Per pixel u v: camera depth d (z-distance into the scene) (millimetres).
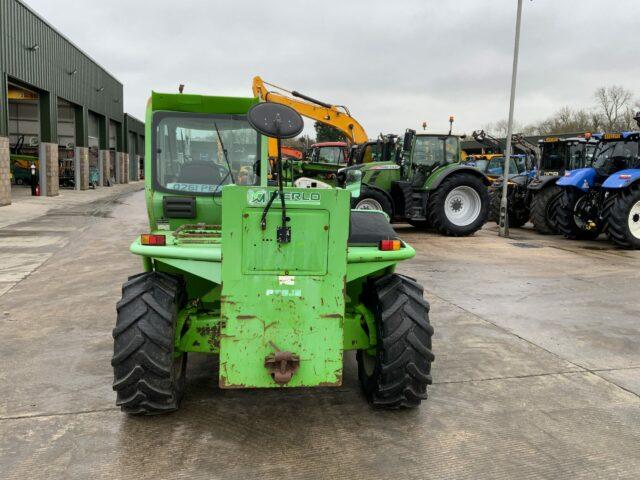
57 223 12781
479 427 3160
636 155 10094
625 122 44750
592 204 10414
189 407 3326
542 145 12391
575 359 4285
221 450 2842
